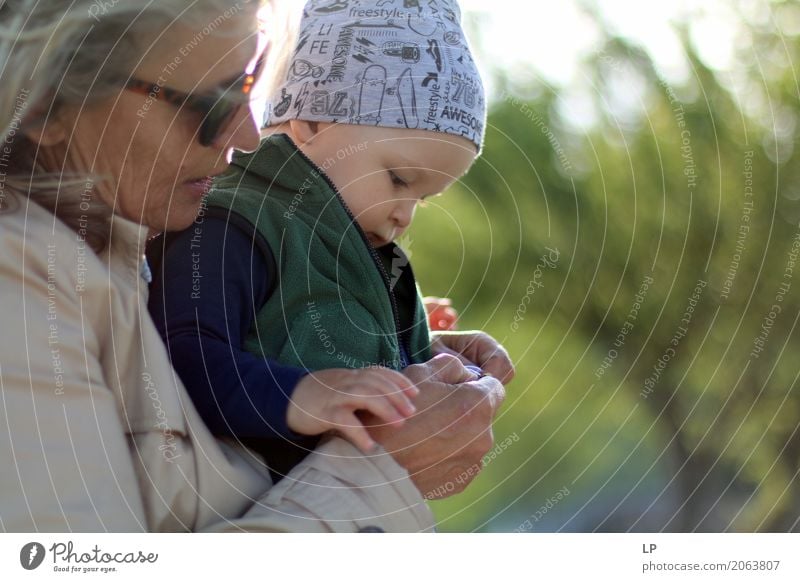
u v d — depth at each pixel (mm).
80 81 858
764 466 3865
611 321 3924
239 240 1028
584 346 4027
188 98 908
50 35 844
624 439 4367
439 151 1182
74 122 873
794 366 3785
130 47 870
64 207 866
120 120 887
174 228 978
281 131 1214
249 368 936
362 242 1124
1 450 741
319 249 1094
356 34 1177
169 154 918
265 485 936
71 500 756
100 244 881
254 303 1030
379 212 1179
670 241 3770
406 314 1256
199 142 931
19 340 762
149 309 995
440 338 1347
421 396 965
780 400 3801
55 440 761
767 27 3631
